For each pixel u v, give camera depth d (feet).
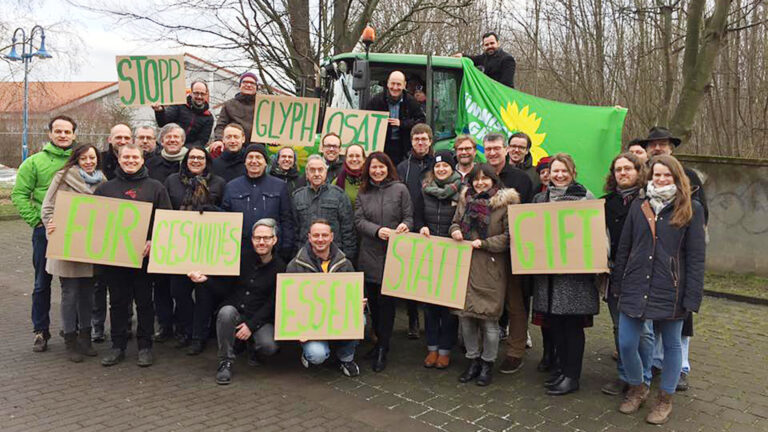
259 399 15.29
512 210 16.01
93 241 16.96
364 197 18.03
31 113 92.43
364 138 21.04
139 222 17.26
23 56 67.26
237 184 18.38
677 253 13.53
